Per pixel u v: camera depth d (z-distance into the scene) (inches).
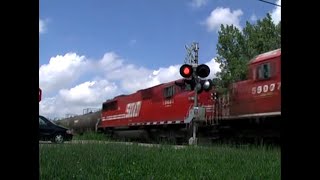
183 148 532.7
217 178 322.3
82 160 394.3
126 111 1583.4
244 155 455.2
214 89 969.5
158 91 1285.7
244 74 1250.0
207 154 466.6
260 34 1464.1
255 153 473.7
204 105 985.5
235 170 358.6
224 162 409.7
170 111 1188.5
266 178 323.6
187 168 371.6
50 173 315.3
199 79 726.5
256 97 823.1
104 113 1862.7
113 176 328.2
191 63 788.6
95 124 1963.6
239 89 882.1
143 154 454.9
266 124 797.2
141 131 1397.6
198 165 386.9
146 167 372.5
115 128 1694.1
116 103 1722.4
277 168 358.3
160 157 435.5
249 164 388.8
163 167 372.8
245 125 863.7
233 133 898.1
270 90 786.2
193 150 509.0
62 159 396.2
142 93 1432.1
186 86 794.8
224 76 1317.7
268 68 797.9
